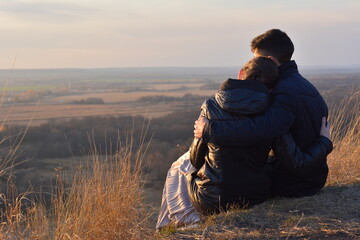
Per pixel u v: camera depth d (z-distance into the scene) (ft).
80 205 10.12
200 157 9.36
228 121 8.54
